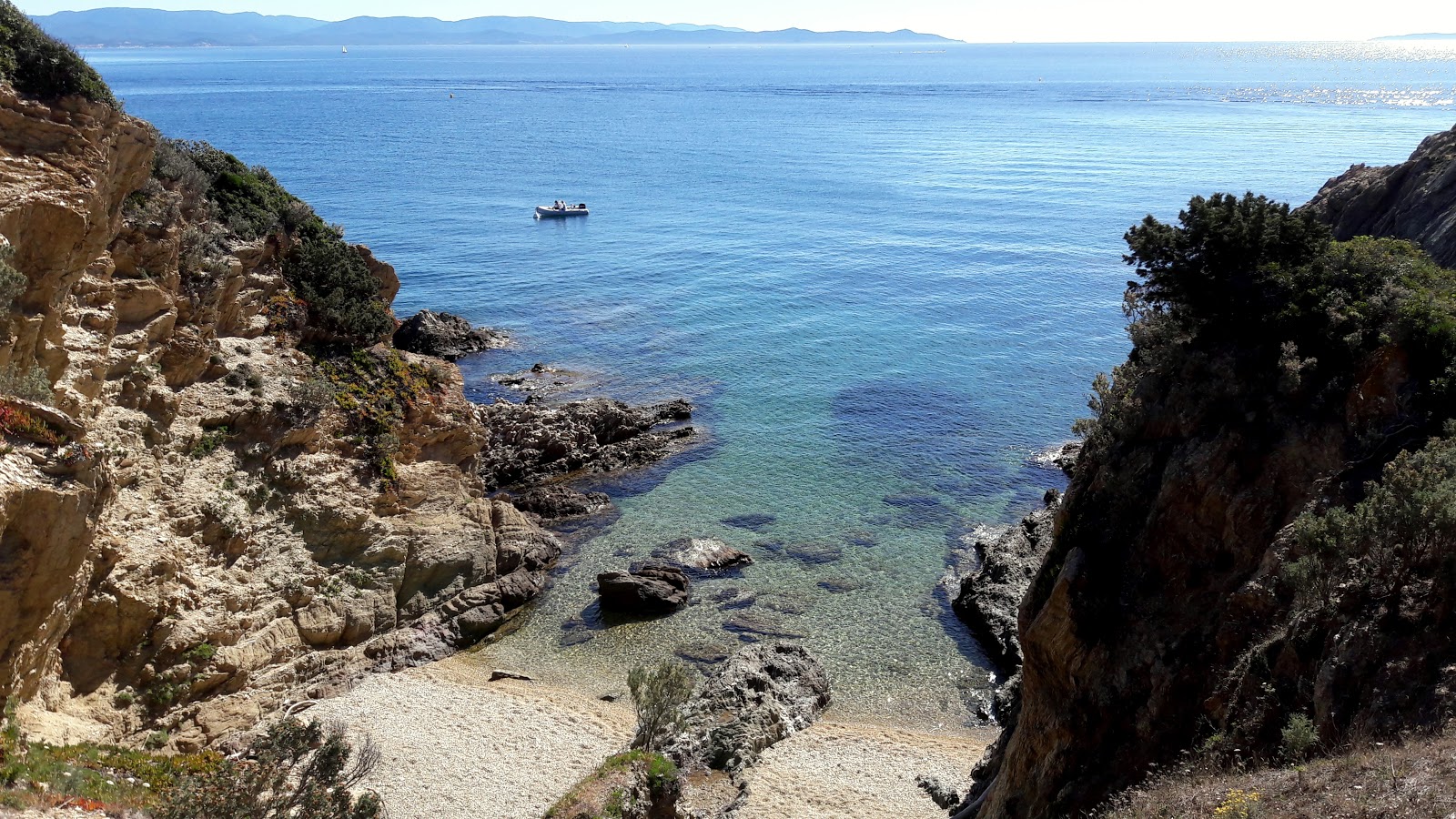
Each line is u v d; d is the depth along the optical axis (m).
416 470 41.97
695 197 152.62
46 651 26.00
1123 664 21.77
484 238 120.94
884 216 134.50
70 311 30.44
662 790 27.22
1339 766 14.51
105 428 30.95
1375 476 20.52
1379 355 21.95
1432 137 35.12
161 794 20.45
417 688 35.47
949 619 40.94
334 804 18.78
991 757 29.97
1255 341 23.98
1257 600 19.84
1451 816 12.20
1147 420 24.69
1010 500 51.66
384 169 175.62
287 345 40.59
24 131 29.44
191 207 38.81
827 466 56.19
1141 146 192.75
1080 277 100.00
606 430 58.59
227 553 34.06
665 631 40.00
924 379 71.00
